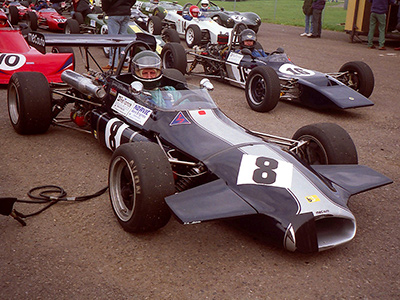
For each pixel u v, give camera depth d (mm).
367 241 3711
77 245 3459
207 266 3266
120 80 5375
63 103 5766
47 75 8125
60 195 4117
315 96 7547
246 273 3201
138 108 4609
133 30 11180
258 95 7668
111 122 4840
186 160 3975
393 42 17562
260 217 3309
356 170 4008
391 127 7145
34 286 2961
